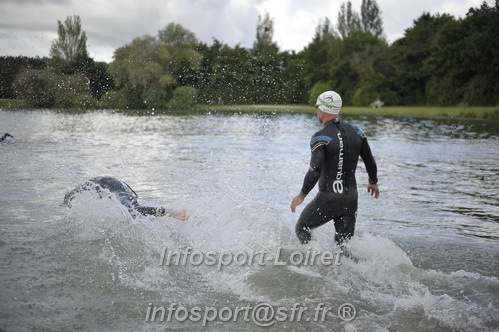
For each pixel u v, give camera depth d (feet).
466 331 10.40
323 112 14.53
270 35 210.59
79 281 12.45
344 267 13.64
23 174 27.40
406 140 58.13
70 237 15.80
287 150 42.47
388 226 18.98
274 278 12.92
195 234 16.08
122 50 124.88
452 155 43.06
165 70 127.95
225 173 29.48
